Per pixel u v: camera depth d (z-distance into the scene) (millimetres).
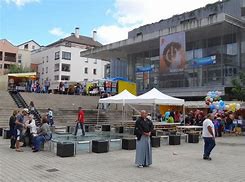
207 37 38438
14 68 70750
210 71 36875
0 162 10617
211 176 9062
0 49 74500
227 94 32781
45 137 13461
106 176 8750
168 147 15961
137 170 9672
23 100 29922
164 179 8531
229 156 13180
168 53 38281
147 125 10289
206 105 25844
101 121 28922
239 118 26422
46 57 76562
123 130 21766
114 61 55406
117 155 12719
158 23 46844
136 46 44344
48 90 41156
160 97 20125
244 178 8891
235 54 35562
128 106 32625
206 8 40688
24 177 8461
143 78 45094
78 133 19391
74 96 34688
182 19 43344
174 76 39656
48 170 9438
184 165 10719
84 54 52312
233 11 37844
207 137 12102
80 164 10578
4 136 17500
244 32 35219
